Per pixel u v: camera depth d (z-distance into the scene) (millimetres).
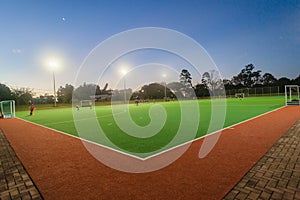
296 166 3418
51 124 10570
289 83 54125
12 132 8312
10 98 35781
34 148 5359
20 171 3691
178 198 2521
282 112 11547
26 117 15906
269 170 3285
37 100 39656
